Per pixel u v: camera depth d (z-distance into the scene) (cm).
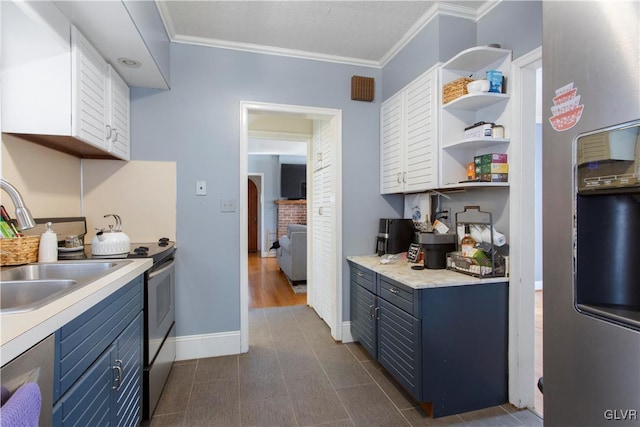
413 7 203
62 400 83
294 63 258
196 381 206
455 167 202
